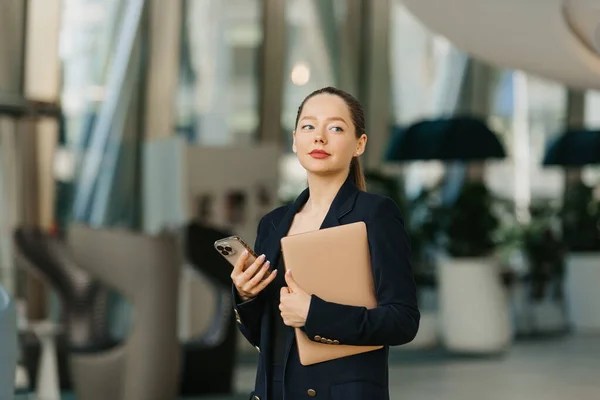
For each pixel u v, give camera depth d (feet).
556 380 29.71
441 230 39.40
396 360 35.09
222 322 25.43
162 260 21.94
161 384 21.91
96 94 38.83
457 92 50.37
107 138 39.11
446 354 37.04
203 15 42.04
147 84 39.73
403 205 40.16
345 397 8.09
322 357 8.14
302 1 45.32
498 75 51.39
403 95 49.34
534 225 46.60
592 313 45.39
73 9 38.24
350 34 46.73
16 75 31.65
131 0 39.01
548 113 53.01
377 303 8.28
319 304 8.00
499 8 24.39
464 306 35.50
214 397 25.13
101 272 21.90
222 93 42.93
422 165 49.42
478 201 39.24
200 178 35.50
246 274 8.26
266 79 43.75
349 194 8.55
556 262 45.98
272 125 44.14
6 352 11.41
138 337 21.79
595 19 24.02
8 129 33.14
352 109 8.67
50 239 23.82
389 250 8.23
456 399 25.81
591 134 45.47
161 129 39.99
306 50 45.68
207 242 25.45
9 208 33.22
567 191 49.42
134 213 39.93
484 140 36.37
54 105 24.94
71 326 23.25
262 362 8.49
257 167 36.40
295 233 8.66
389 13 47.21
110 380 21.86
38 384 22.12
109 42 38.99
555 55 27.20
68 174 38.29
